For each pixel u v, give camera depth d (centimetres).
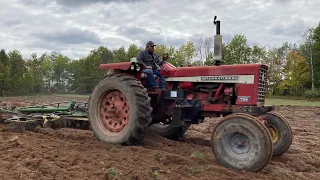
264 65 521
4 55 5269
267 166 466
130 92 550
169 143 601
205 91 573
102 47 6122
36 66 6425
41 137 604
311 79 4122
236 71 528
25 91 5266
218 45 559
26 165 412
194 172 415
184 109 579
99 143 563
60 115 714
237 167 441
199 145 611
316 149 636
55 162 425
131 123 544
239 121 445
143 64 588
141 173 390
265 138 425
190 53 4006
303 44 4516
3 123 711
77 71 5750
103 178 374
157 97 605
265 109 505
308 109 1869
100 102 605
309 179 429
